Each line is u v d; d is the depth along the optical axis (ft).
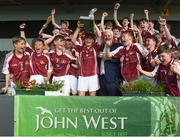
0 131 15.42
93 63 19.69
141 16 33.40
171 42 22.52
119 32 21.29
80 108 15.43
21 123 15.44
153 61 18.35
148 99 15.39
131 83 16.33
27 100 15.47
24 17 34.19
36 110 15.46
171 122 15.37
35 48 19.43
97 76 19.67
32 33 34.14
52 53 19.84
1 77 27.27
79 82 19.71
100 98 15.43
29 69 19.29
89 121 15.42
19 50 19.12
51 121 15.44
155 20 33.45
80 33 21.42
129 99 15.40
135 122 15.37
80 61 19.83
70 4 33.14
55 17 33.76
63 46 19.80
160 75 17.22
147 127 15.34
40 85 16.72
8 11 34.24
